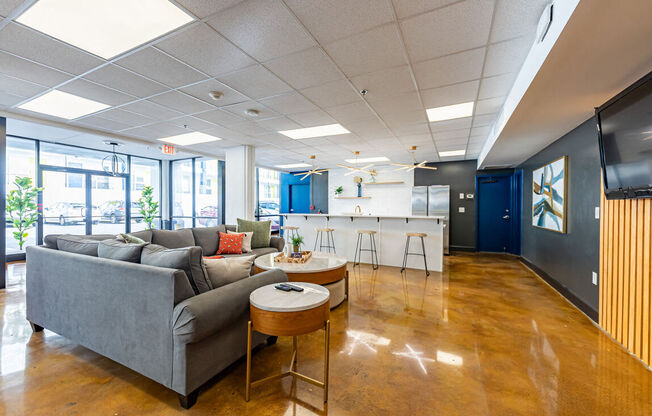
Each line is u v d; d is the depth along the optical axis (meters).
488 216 7.25
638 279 2.20
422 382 1.85
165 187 8.41
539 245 4.78
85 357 2.14
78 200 6.40
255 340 2.09
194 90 3.06
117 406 1.62
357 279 4.55
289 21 1.92
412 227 5.43
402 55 2.34
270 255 3.73
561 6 1.52
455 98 3.23
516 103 2.69
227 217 6.23
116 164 6.93
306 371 1.98
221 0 1.70
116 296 1.84
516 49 2.24
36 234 5.78
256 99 3.31
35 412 1.56
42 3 1.74
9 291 3.67
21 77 2.76
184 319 1.51
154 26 1.97
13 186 5.41
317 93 3.12
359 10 1.80
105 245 2.19
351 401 1.67
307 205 9.96
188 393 1.56
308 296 1.78
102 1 1.72
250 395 1.72
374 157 7.18
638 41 1.61
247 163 5.92
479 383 1.84
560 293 3.75
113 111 3.77
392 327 2.70
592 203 2.97
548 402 1.66
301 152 6.60
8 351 2.21
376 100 3.32
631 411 1.59
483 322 2.83
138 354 1.74
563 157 3.64
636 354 2.18
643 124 1.90
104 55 2.36
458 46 2.21
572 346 2.34
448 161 7.62
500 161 5.85
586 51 1.72
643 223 2.17
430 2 1.73
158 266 1.84
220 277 2.01
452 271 5.14
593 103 2.60
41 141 5.73
